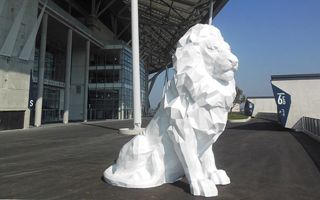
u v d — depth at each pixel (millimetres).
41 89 23984
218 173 5988
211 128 5023
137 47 17531
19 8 20188
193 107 5020
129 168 5715
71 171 7445
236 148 12109
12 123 20266
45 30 23781
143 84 53719
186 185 5570
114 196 5137
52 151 11102
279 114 21828
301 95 21391
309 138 16031
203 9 30531
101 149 11648
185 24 36781
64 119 28922
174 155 5484
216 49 5016
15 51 20125
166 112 5297
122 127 23672
